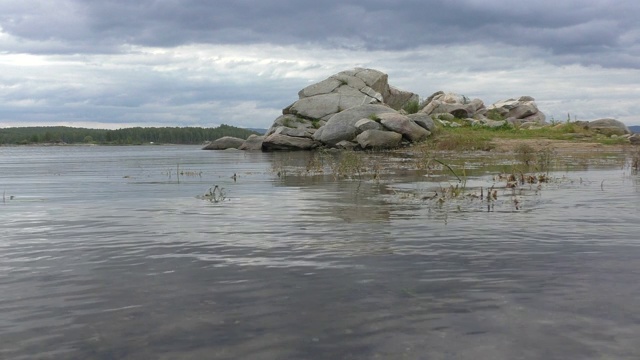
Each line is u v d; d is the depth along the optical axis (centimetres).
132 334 338
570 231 634
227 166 2080
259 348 315
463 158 2222
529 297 396
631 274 450
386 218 744
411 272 464
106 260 521
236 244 584
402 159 2247
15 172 1905
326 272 467
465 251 537
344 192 1091
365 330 339
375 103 3591
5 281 453
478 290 413
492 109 4478
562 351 307
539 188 1115
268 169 1881
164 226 702
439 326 343
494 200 924
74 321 360
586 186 1159
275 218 757
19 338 334
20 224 734
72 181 1470
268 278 451
